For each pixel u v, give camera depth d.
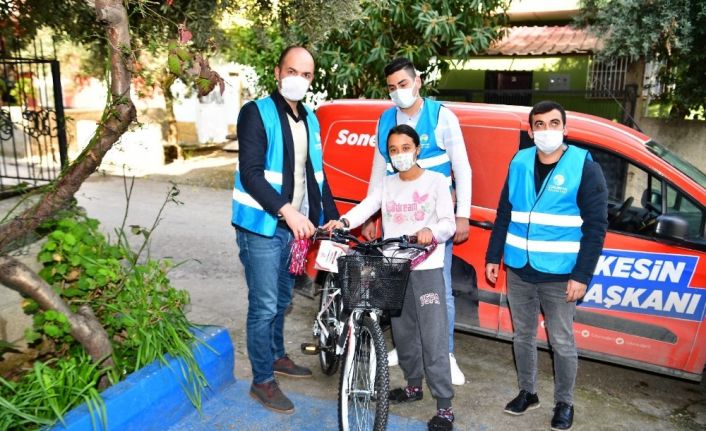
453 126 4.03
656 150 4.26
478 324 4.50
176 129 14.74
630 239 4.00
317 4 5.58
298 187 3.79
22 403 2.94
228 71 16.64
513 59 11.80
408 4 8.38
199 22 5.61
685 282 3.87
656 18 8.14
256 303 3.69
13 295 3.76
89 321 3.33
